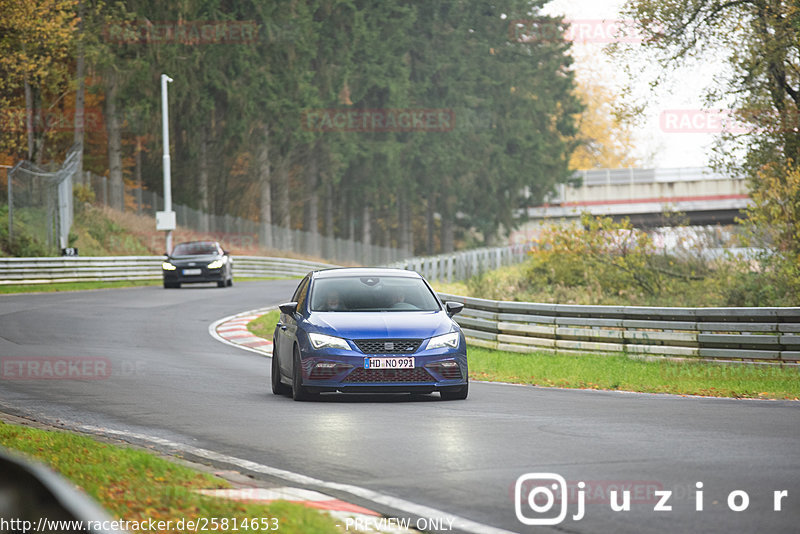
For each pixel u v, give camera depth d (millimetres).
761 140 85375
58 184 137500
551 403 40625
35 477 6645
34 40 147875
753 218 75688
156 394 43281
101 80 167750
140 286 133750
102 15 167750
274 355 45188
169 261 127250
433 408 38656
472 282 99375
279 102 196000
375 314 42594
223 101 190375
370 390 40062
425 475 24797
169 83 176875
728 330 57844
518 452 28031
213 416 36438
